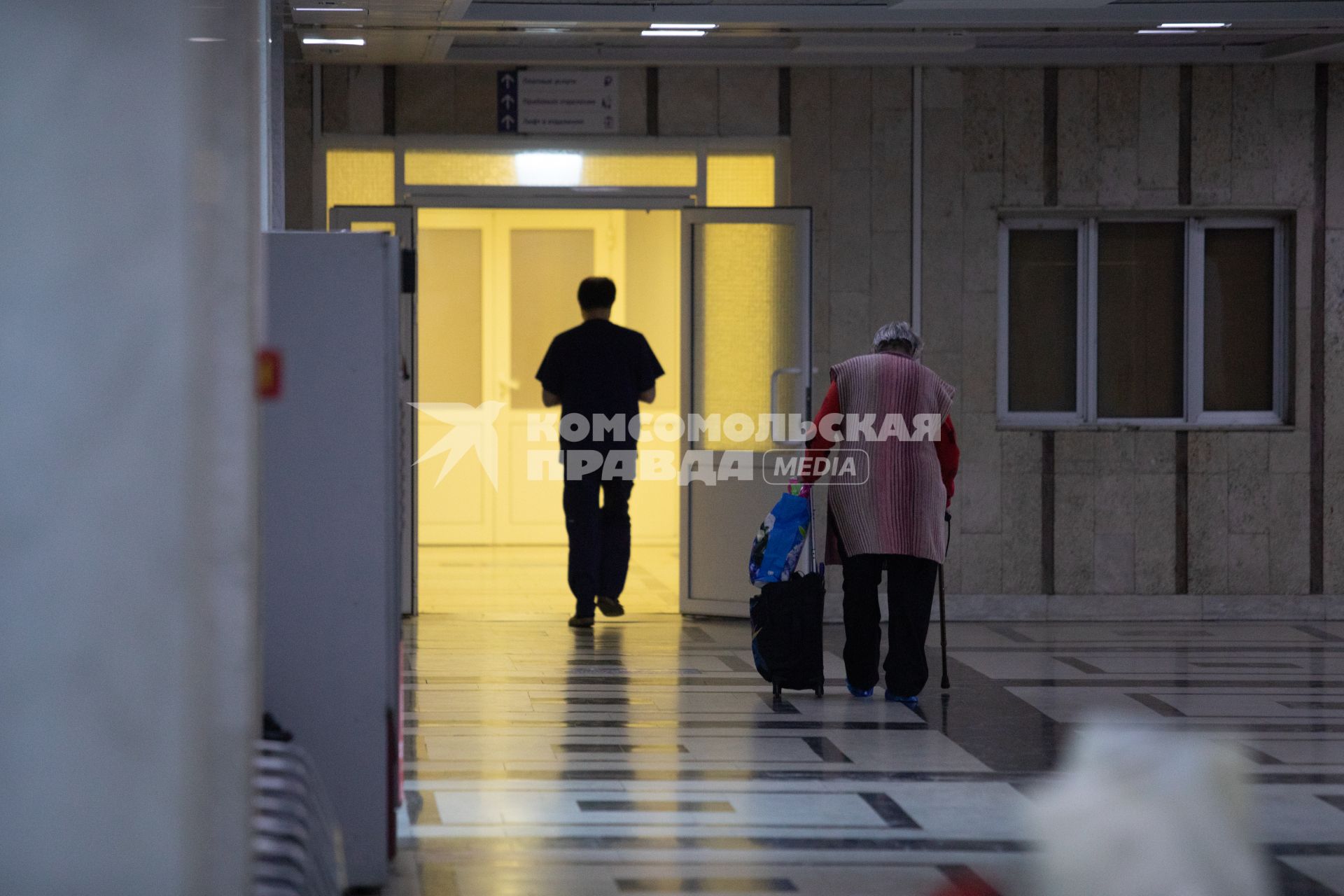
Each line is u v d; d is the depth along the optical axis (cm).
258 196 1145
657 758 2173
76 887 968
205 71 988
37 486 960
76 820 968
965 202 3628
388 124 3559
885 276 3625
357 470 1540
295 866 1312
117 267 962
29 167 959
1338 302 3675
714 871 1631
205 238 988
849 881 1600
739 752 2217
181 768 970
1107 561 3675
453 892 1545
